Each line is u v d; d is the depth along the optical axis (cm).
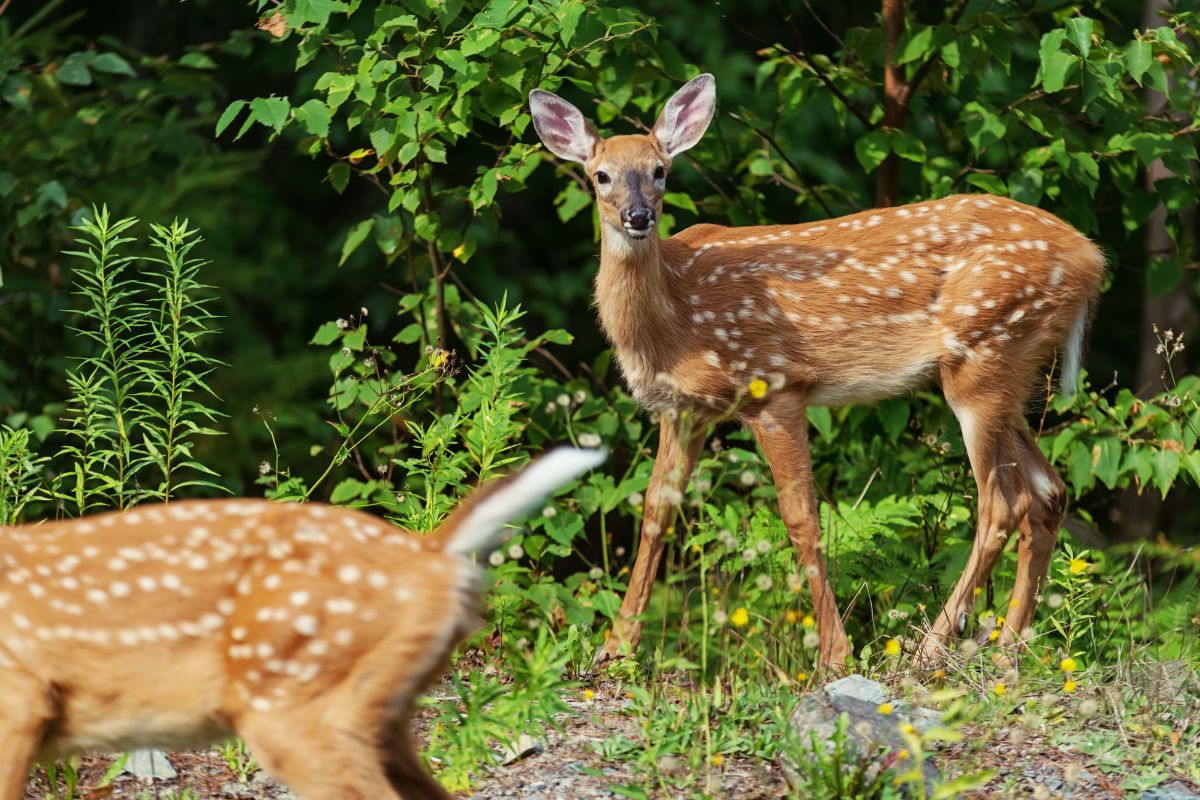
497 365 1049
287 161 2233
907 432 1354
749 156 1402
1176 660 980
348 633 592
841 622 1038
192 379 956
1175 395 1183
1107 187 1389
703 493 1084
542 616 1078
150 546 619
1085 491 1277
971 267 1089
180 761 821
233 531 619
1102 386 2123
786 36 2142
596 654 1028
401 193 1210
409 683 601
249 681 598
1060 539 1305
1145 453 1200
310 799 597
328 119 1138
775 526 1185
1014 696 843
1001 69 1466
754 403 1086
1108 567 1303
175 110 1677
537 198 2275
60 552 624
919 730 818
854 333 1090
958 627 1069
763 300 1087
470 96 1216
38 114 1579
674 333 1082
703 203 1392
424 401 1280
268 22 1186
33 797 765
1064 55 1146
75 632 613
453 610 602
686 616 938
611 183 1075
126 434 954
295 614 592
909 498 1262
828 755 767
